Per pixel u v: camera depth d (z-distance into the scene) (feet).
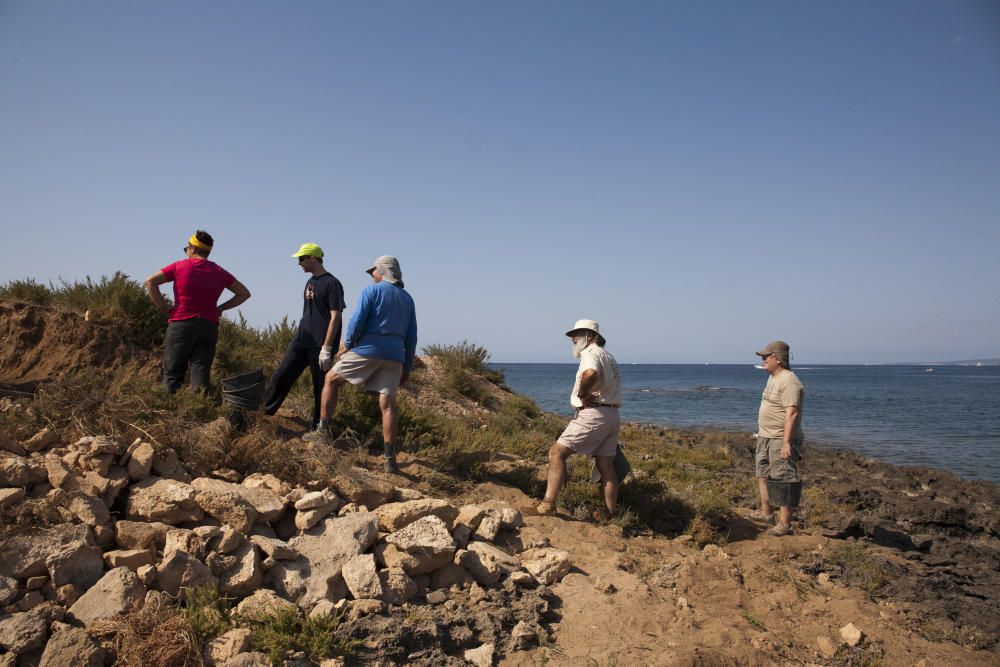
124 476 13.37
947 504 27.84
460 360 43.83
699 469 34.53
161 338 23.72
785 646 12.89
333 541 13.21
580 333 19.63
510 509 17.01
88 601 10.55
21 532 11.17
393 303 18.43
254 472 15.61
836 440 68.13
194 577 11.37
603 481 19.76
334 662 10.21
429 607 12.51
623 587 14.48
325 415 18.66
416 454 21.18
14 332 21.91
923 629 14.60
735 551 18.70
